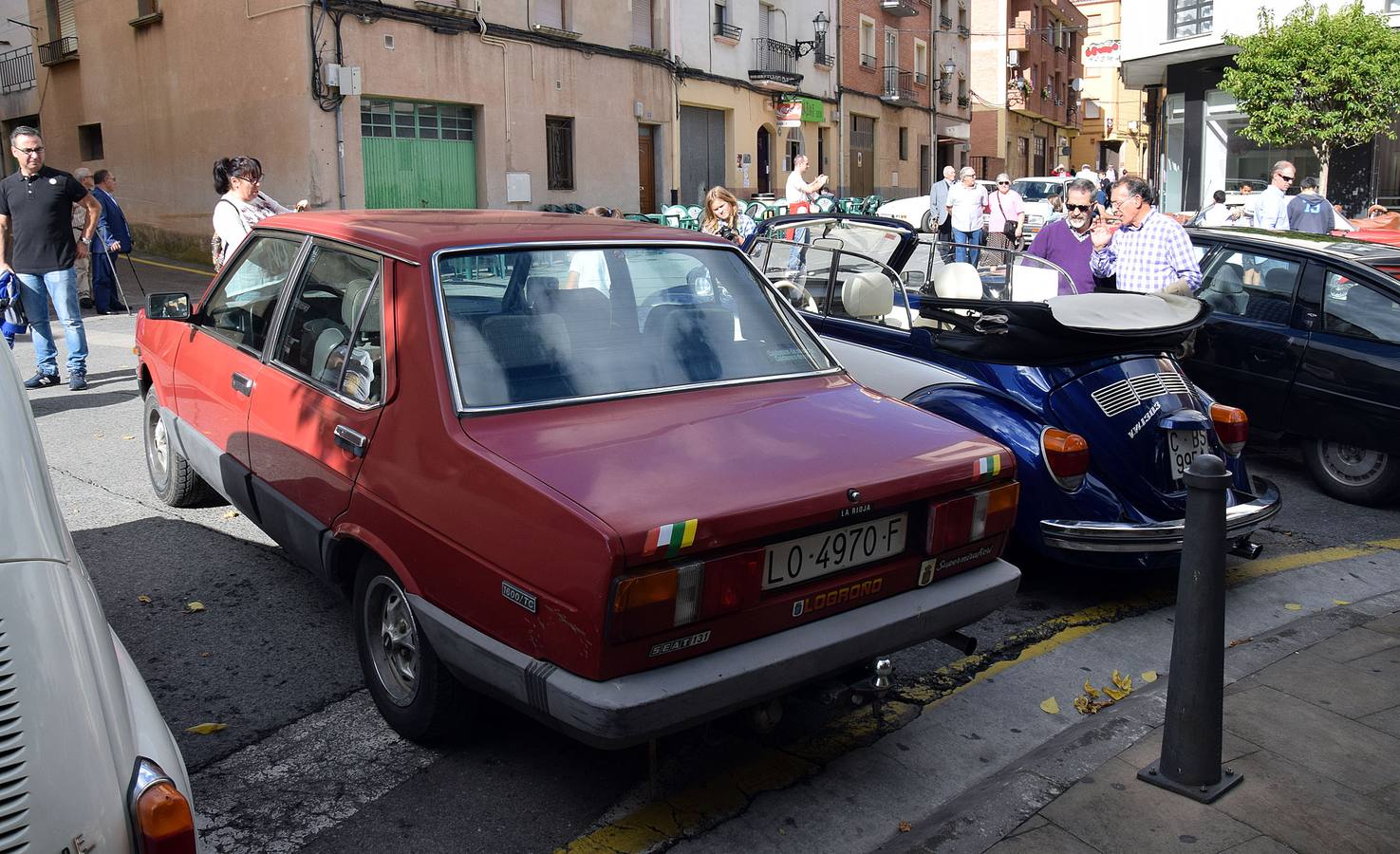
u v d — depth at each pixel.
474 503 2.88
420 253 3.38
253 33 17.83
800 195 20.73
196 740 3.47
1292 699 3.71
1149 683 3.94
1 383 2.17
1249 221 14.17
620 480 2.79
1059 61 53.41
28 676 1.70
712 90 25.55
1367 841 2.87
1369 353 6.30
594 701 2.56
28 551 1.87
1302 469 7.41
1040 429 4.58
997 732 3.68
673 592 2.61
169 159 20.62
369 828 3.03
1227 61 25.22
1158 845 2.85
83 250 12.49
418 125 18.77
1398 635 4.31
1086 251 7.38
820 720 3.75
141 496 5.95
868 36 33.72
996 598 3.35
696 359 3.58
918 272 6.13
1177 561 4.57
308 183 17.30
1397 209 22.92
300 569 4.91
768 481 2.88
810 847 2.98
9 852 1.56
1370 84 19.08
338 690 3.82
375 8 17.58
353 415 3.41
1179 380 4.91
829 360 3.91
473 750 3.46
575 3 21.08
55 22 23.59
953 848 2.85
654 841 2.99
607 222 3.96
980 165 45.84
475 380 3.15
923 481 3.12
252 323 4.32
